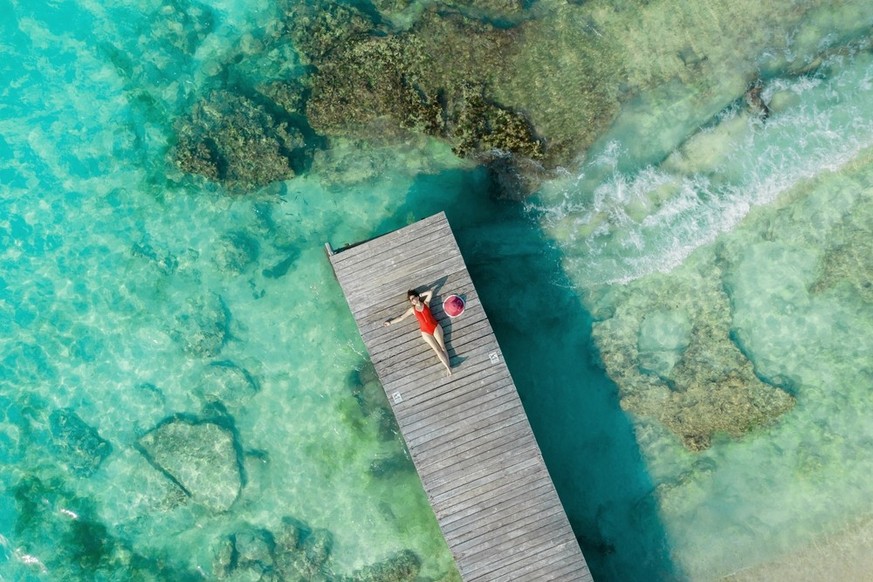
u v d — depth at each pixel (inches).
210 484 661.3
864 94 647.8
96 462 666.2
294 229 682.2
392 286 592.7
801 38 652.7
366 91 658.8
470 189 674.8
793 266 652.1
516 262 671.1
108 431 671.1
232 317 681.0
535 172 665.6
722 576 627.5
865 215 637.9
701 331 651.5
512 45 657.0
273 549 659.4
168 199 681.6
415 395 584.7
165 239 682.2
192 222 682.2
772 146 653.3
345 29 669.9
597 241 666.2
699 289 653.9
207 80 683.4
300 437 672.4
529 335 668.1
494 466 578.9
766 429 645.3
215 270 680.4
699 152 658.2
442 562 651.5
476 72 656.4
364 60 661.9
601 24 660.7
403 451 662.5
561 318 666.8
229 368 676.1
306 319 679.7
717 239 655.8
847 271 636.7
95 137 681.6
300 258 681.6
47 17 684.1
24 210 682.2
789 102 652.7
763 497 637.3
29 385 673.6
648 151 662.5
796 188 649.6
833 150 647.1
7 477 664.4
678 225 659.4
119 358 679.1
